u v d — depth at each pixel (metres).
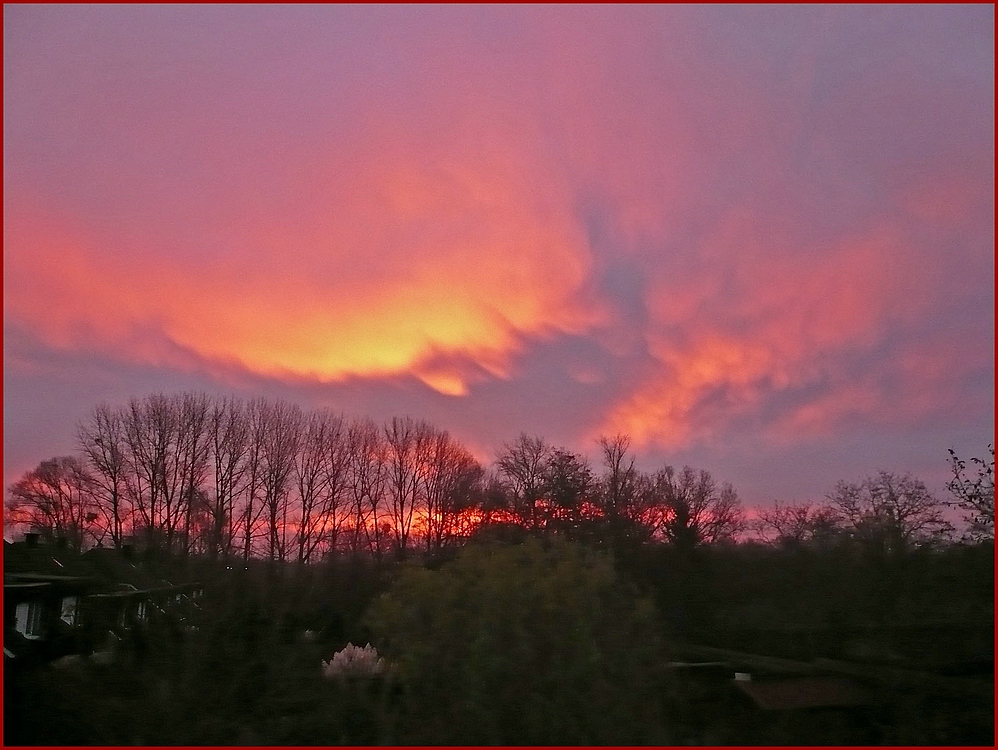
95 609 8.37
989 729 6.91
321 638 8.02
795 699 7.36
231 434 45.16
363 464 46.41
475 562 7.11
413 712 6.43
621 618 6.91
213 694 6.68
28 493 41.12
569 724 6.16
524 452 27.52
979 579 8.61
